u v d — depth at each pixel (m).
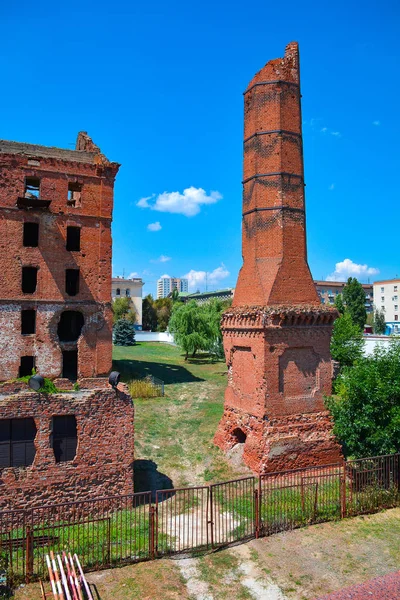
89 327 36.97
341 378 26.00
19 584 14.79
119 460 21.67
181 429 33.25
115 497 16.55
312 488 20.52
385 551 17.41
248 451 25.06
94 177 37.53
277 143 26.38
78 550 16.75
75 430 21.41
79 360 36.62
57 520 20.19
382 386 21.98
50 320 35.69
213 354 67.25
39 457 20.25
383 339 53.91
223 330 28.69
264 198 26.50
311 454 24.81
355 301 84.25
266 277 25.67
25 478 19.95
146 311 117.25
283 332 25.03
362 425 21.91
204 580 15.58
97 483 21.20
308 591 15.04
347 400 23.30
